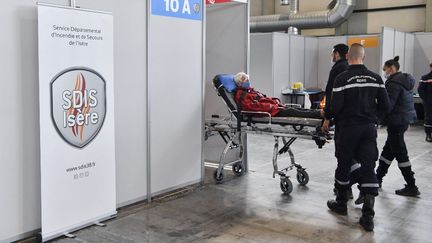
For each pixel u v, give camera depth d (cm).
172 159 460
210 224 377
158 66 434
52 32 327
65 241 338
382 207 424
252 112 458
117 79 396
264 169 580
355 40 1079
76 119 347
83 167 355
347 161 384
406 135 900
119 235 350
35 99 332
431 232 361
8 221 324
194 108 482
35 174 337
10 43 315
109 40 369
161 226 371
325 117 392
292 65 1053
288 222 383
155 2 425
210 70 579
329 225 376
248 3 543
